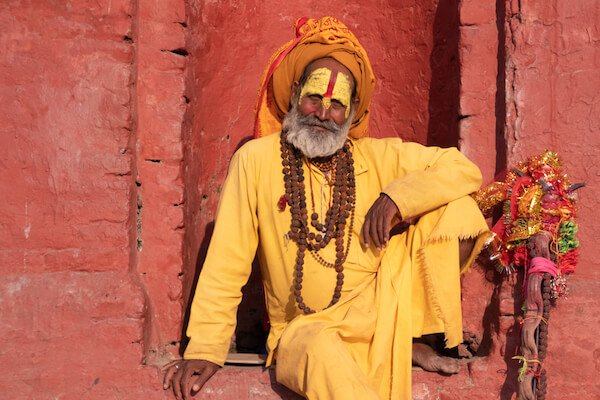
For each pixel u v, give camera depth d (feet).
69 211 19.70
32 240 19.57
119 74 20.15
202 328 19.06
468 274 20.89
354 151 20.07
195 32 22.36
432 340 21.04
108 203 19.81
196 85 22.53
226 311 19.19
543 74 20.68
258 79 25.05
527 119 20.61
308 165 19.49
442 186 18.83
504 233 20.07
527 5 20.72
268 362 19.22
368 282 19.26
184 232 21.13
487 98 21.38
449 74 22.93
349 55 19.67
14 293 19.22
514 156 20.59
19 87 19.81
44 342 19.11
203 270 19.40
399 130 24.68
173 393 19.02
